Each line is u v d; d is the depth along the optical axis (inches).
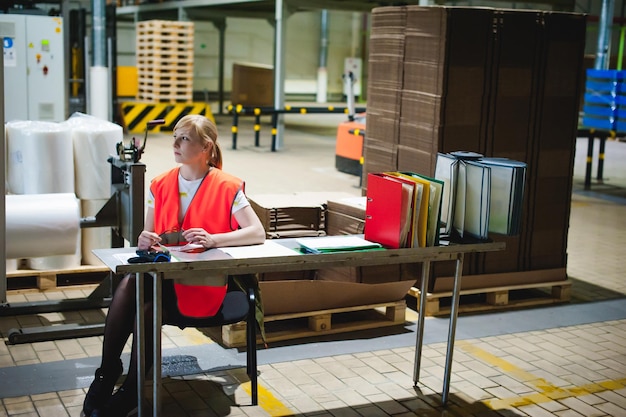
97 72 539.2
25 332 189.9
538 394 173.8
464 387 175.8
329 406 162.2
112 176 204.7
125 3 970.7
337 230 215.2
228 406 159.6
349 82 493.4
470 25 215.0
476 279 230.4
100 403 148.9
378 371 182.1
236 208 153.0
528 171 232.7
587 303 245.1
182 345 193.2
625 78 574.2
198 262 135.2
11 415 150.9
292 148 597.6
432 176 218.8
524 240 237.1
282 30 573.6
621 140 739.4
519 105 226.8
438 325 216.4
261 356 187.5
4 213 193.9
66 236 199.0
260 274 209.8
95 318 210.4
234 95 824.9
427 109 219.6
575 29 231.6
